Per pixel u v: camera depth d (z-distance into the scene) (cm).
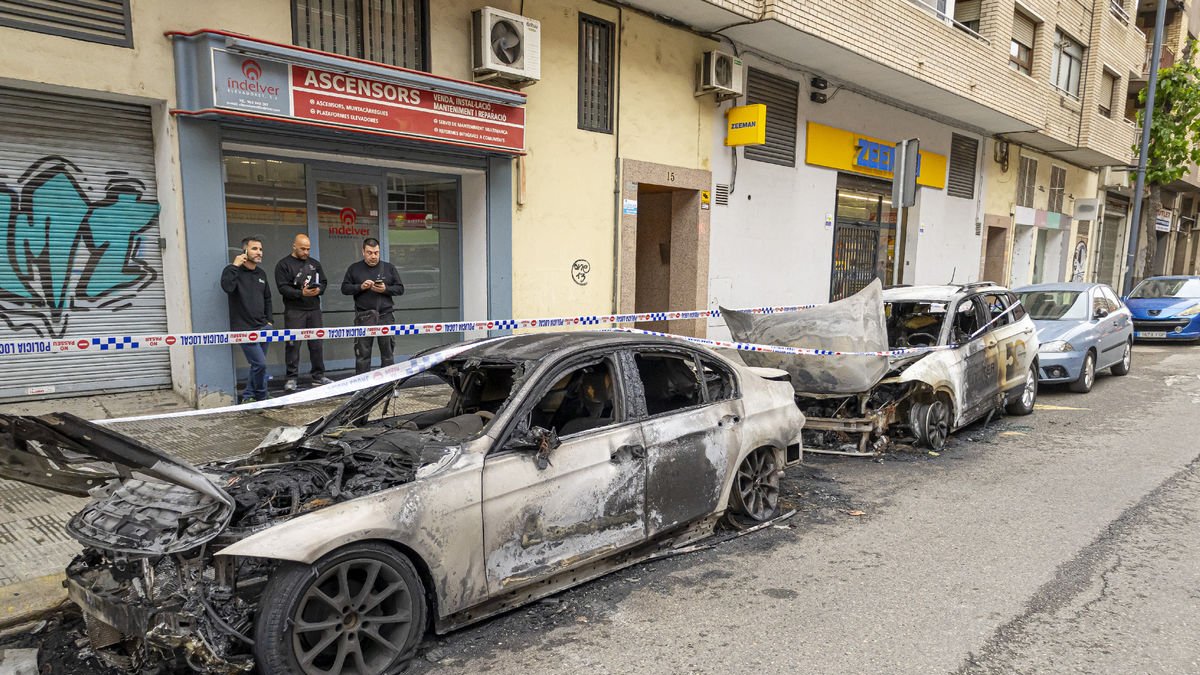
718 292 1226
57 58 606
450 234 959
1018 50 1736
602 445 389
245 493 324
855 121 1447
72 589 310
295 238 785
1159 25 1833
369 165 864
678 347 459
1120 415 901
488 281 930
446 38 847
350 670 306
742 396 488
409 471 337
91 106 664
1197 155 2077
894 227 1661
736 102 1193
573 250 1010
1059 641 349
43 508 485
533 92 930
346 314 880
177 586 285
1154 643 347
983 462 678
